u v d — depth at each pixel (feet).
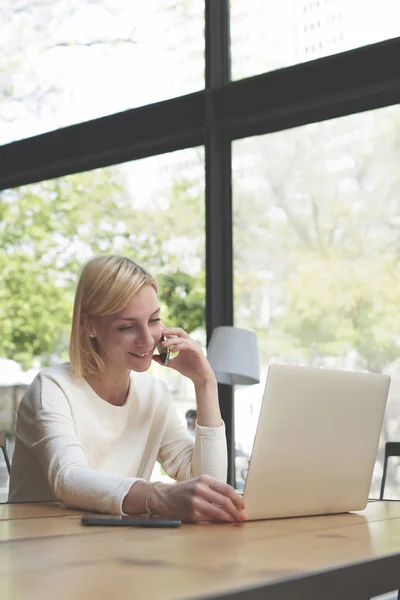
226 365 13.16
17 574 2.71
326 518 4.89
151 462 6.40
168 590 2.43
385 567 3.28
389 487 12.78
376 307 13.55
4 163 18.65
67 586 2.49
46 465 5.28
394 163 13.69
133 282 5.67
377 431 5.36
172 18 16.69
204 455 6.05
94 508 4.80
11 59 18.97
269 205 15.02
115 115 16.94
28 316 17.80
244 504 4.48
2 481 16.40
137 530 4.04
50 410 5.55
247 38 15.83
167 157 16.43
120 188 17.02
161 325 5.99
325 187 14.37
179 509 4.42
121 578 2.63
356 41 14.38
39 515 4.70
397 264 13.41
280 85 14.82
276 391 4.59
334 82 14.19
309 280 14.35
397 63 13.55
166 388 6.59
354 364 13.69
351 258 13.91
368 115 14.05
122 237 16.83
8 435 17.39
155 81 16.81
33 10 18.71
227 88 15.44
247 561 3.03
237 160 15.53
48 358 17.35
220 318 15.25
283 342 14.56
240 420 14.87
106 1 17.61
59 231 17.76
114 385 5.99
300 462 4.77
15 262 18.25
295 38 15.17
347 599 3.00
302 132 14.76
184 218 16.03
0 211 18.78
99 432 5.85
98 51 17.65
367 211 13.85
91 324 5.82
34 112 18.54
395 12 13.98
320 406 4.87
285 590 2.66
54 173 18.10
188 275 15.81
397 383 13.16
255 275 15.05
